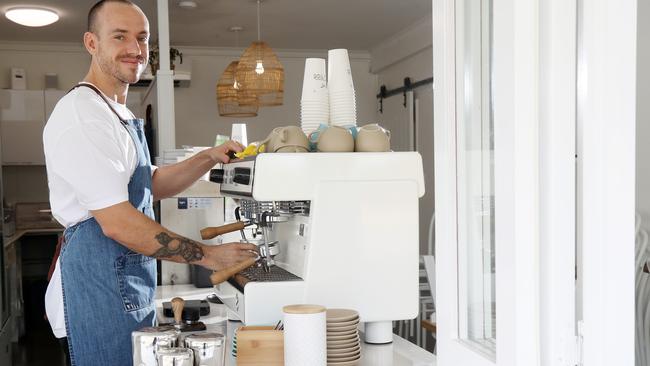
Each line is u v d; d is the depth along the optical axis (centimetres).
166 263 308
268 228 219
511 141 101
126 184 188
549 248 99
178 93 818
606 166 89
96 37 203
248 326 166
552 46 96
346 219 179
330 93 210
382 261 182
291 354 145
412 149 759
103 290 184
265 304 175
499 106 105
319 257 178
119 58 202
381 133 188
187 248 183
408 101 761
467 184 125
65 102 184
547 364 100
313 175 178
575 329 97
